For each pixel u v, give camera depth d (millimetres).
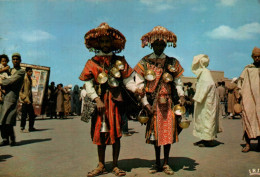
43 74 15211
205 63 6648
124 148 5781
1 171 4004
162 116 3932
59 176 3766
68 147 5992
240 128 9867
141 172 3930
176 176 3740
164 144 3852
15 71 6305
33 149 5758
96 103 3775
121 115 3965
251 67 5824
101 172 3854
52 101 15852
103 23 3898
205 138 6070
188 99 14023
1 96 6051
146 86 4004
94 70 3811
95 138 3787
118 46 4180
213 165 4336
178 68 4035
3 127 6281
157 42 3990
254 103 5527
